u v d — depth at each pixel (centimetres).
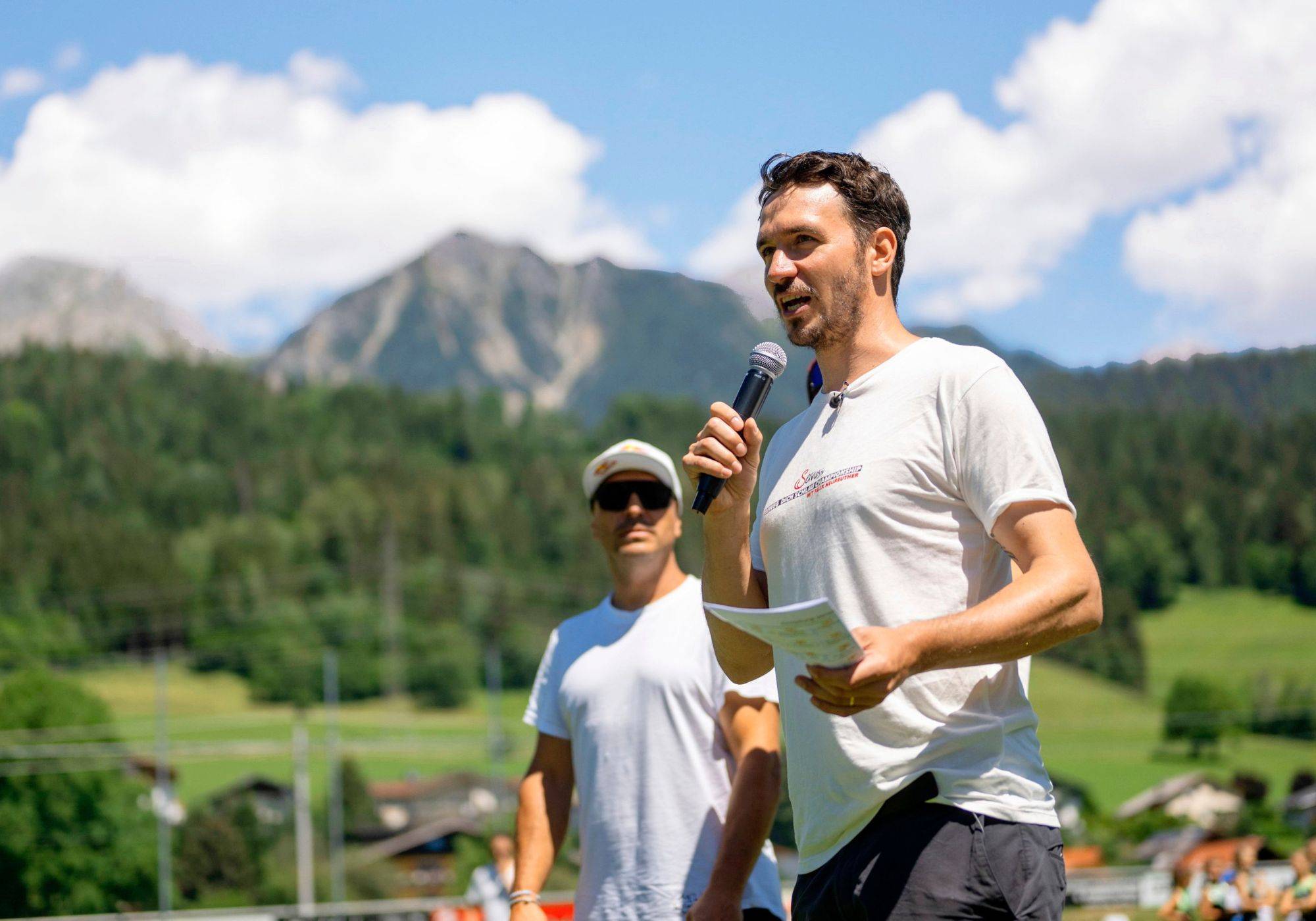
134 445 12162
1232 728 7219
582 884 408
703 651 405
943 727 245
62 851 5391
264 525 11000
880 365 263
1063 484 239
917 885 237
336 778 3516
